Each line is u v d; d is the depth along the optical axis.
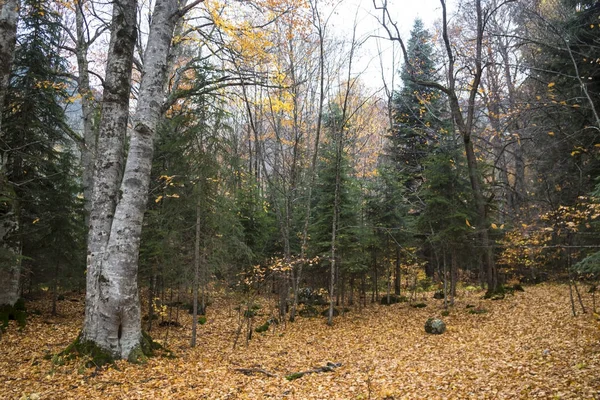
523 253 18.42
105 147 9.21
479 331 12.54
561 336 9.94
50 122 14.29
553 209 11.70
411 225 19.02
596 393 5.81
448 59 19.02
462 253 18.56
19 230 13.29
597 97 12.63
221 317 17.20
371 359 10.10
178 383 7.62
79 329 12.20
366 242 17.66
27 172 13.86
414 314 16.92
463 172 17.69
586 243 11.93
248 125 20.19
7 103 13.05
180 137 10.95
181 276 11.95
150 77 9.20
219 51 11.32
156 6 9.54
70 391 6.98
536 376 7.08
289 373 8.80
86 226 15.30
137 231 8.91
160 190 12.30
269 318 17.08
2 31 8.89
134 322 8.80
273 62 12.23
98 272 8.77
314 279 21.11
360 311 18.42
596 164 13.33
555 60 13.73
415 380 7.76
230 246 13.06
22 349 9.74
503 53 20.89
